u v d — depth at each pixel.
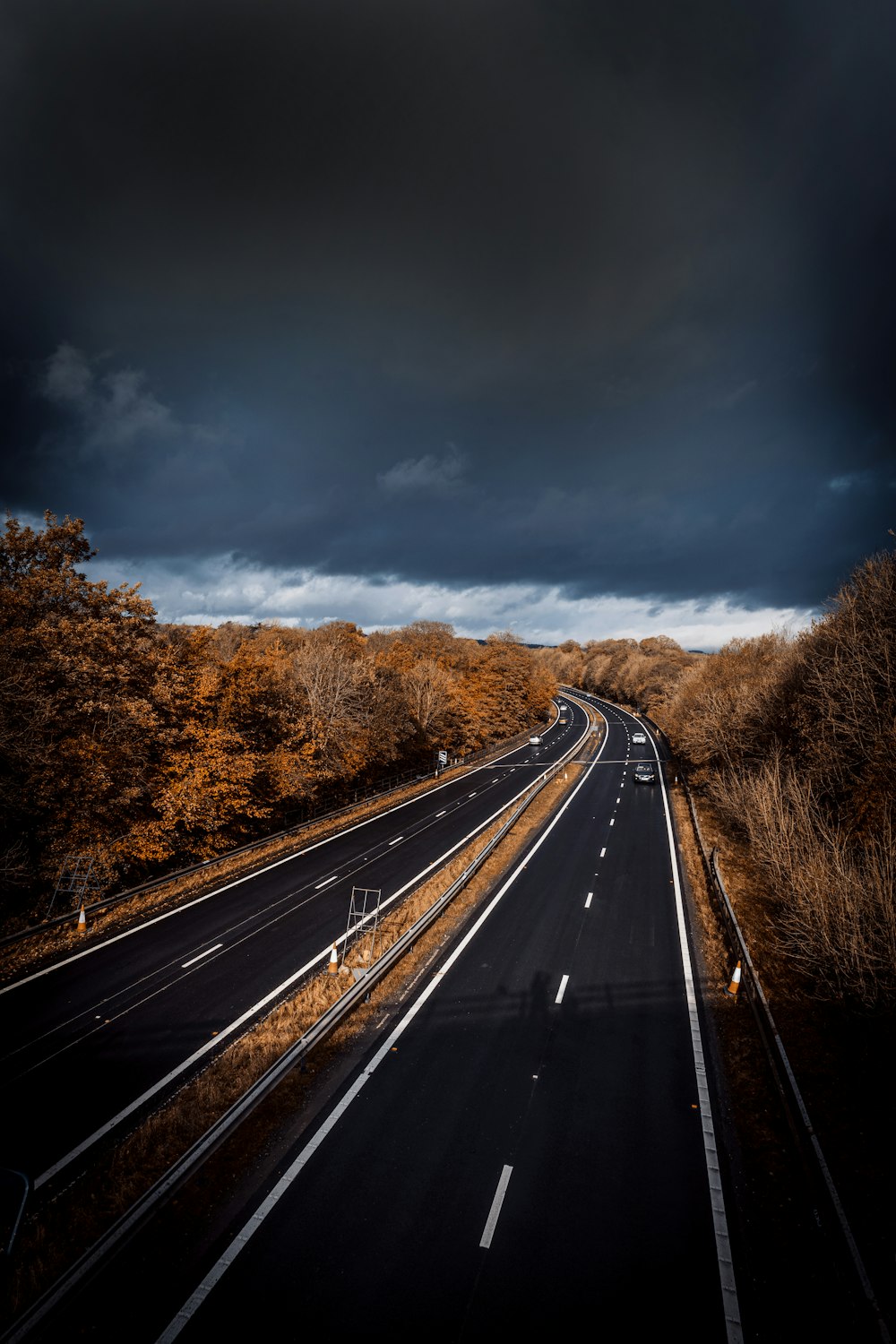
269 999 16.72
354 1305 8.39
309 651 46.62
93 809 24.67
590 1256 9.21
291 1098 12.61
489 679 84.62
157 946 19.94
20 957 19.03
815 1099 12.42
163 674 29.00
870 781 20.34
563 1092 12.98
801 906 16.38
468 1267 8.99
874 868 14.19
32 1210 9.95
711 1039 15.04
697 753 42.19
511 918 22.44
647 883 26.39
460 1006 16.36
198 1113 11.88
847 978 14.38
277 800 34.16
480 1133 11.77
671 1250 9.34
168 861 29.95
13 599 23.12
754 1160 11.18
